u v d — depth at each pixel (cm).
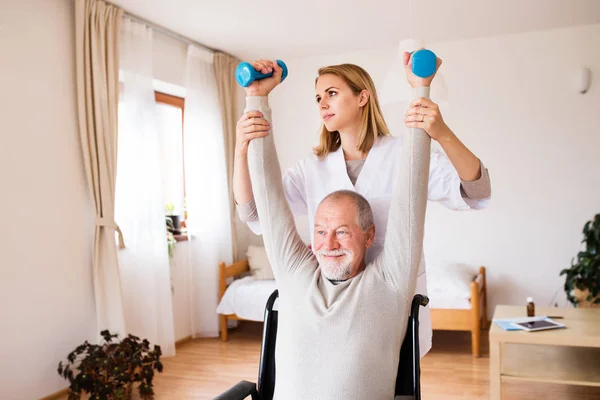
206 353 409
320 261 141
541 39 444
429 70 125
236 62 500
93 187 334
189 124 442
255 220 159
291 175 176
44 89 312
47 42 315
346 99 156
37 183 307
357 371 130
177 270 438
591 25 431
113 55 349
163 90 446
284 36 435
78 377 293
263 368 154
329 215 140
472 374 346
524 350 317
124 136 368
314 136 505
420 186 130
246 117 141
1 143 288
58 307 317
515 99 452
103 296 337
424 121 126
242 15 380
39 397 304
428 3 364
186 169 445
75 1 327
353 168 164
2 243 287
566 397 307
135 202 371
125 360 306
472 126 462
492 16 399
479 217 463
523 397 308
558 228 445
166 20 388
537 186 449
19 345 294
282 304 144
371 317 132
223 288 448
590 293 367
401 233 133
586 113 437
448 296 388
